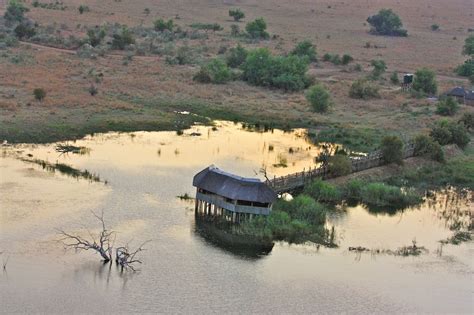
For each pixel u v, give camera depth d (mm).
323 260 61406
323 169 80000
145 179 77875
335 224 69875
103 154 85938
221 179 66875
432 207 77188
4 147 84625
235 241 63688
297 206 70062
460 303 55625
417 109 123562
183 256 59812
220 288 55062
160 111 108438
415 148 92938
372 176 84188
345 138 101625
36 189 71562
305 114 114938
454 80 157250
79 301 51438
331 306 53812
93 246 57406
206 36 185000
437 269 61281
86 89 114625
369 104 125125
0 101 100312
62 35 167500
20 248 58375
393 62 175500
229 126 105312
